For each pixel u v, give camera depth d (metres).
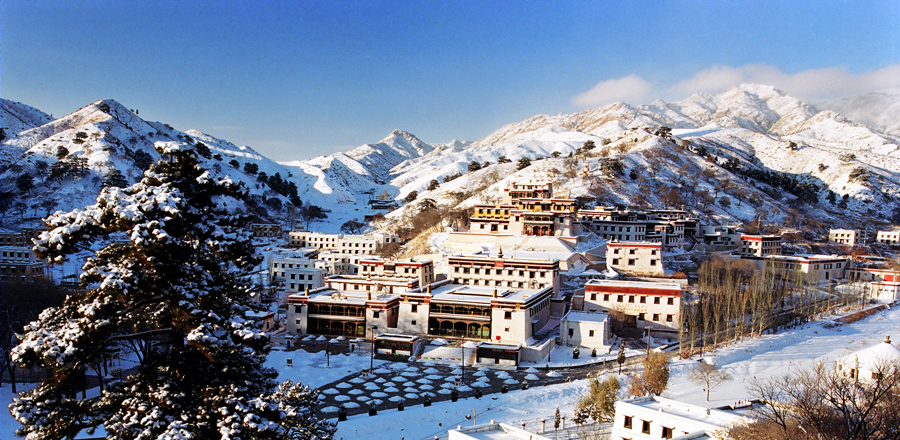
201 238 32.22
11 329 96.88
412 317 127.12
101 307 28.72
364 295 137.38
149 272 30.64
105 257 30.92
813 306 146.50
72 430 29.55
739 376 98.19
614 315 131.50
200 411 29.77
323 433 36.66
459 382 97.88
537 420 79.88
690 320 127.69
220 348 29.81
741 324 125.88
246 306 35.00
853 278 184.00
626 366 106.50
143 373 31.22
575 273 166.62
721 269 169.25
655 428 63.16
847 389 60.12
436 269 176.38
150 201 29.50
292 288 163.25
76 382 29.73
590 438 70.00
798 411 57.78
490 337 121.19
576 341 121.31
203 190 33.19
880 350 80.06
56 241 28.45
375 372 103.62
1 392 84.69
